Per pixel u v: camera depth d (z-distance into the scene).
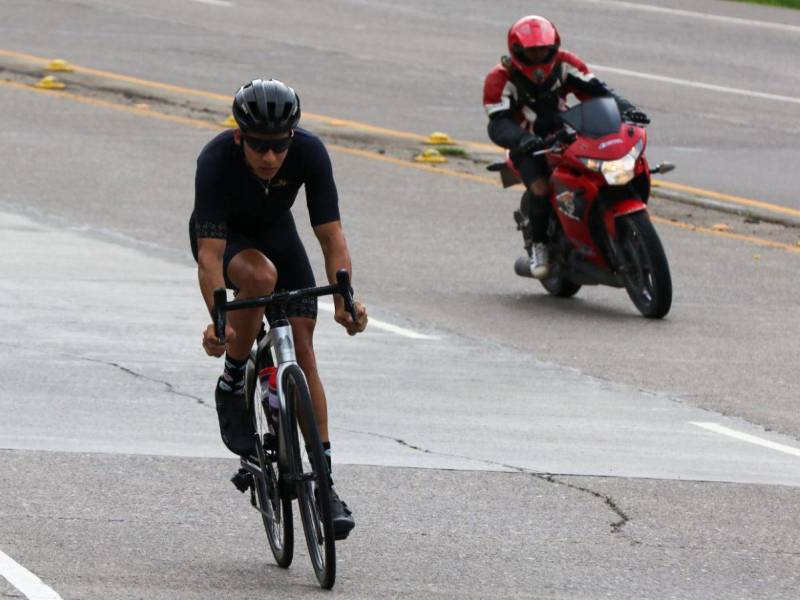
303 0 102.50
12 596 21.08
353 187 57.91
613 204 41.56
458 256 48.53
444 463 28.61
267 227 23.41
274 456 22.56
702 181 60.59
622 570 23.22
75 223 49.72
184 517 25.14
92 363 34.69
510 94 42.88
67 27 89.31
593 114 41.69
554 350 37.91
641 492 27.25
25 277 42.41
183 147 62.72
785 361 37.41
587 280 42.75
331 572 21.20
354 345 37.59
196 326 38.41
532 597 21.88
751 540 24.89
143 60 80.81
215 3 99.88
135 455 28.41
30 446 28.66
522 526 25.22
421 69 82.06
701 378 35.59
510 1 105.06
